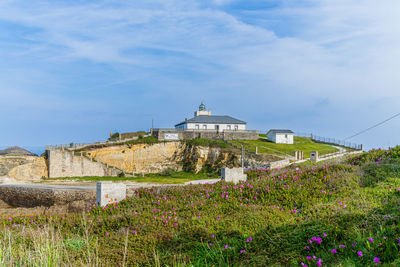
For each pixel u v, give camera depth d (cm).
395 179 1602
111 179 6028
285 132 9125
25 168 6234
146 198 2206
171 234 1259
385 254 639
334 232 864
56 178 6375
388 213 962
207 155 8588
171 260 953
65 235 1460
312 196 1666
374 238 739
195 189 2334
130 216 1675
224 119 10131
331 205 1322
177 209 1862
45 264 838
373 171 1856
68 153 6900
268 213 1432
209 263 872
